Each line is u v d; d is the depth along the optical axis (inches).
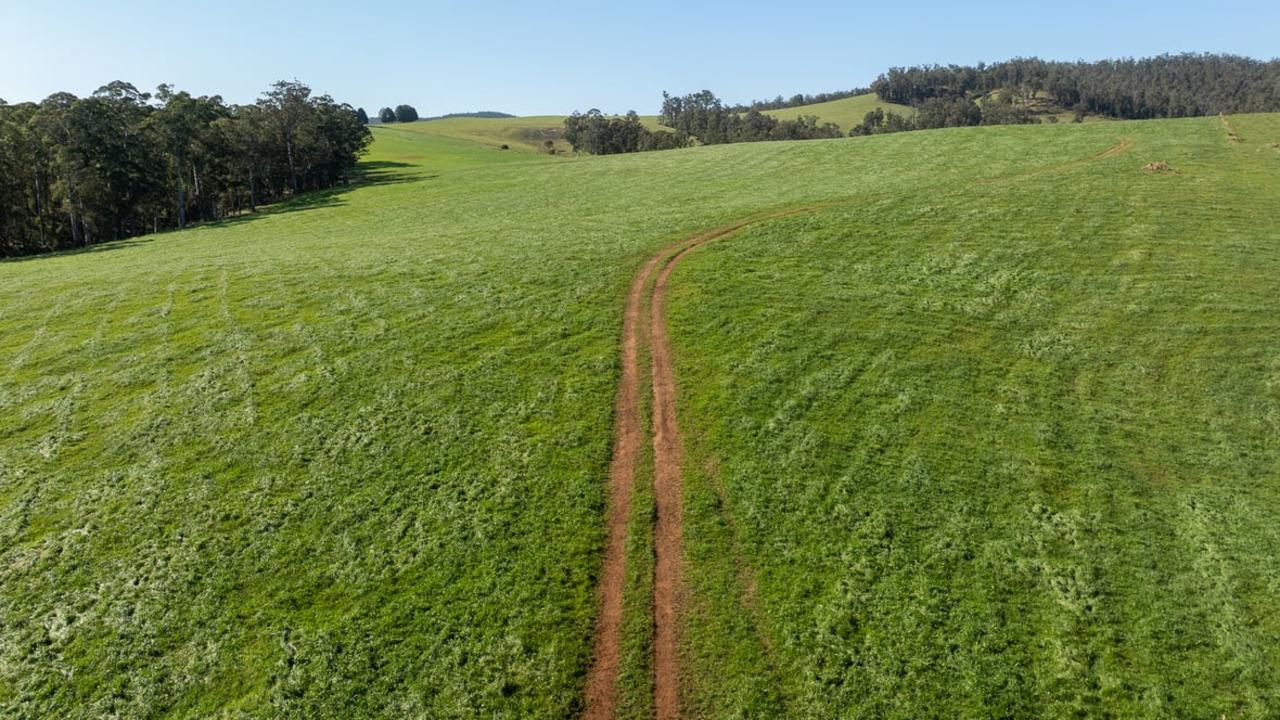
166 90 3545.8
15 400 1114.1
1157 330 1118.4
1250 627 629.9
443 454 923.4
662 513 813.9
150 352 1249.4
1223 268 1283.2
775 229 1691.7
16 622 707.4
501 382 1083.3
